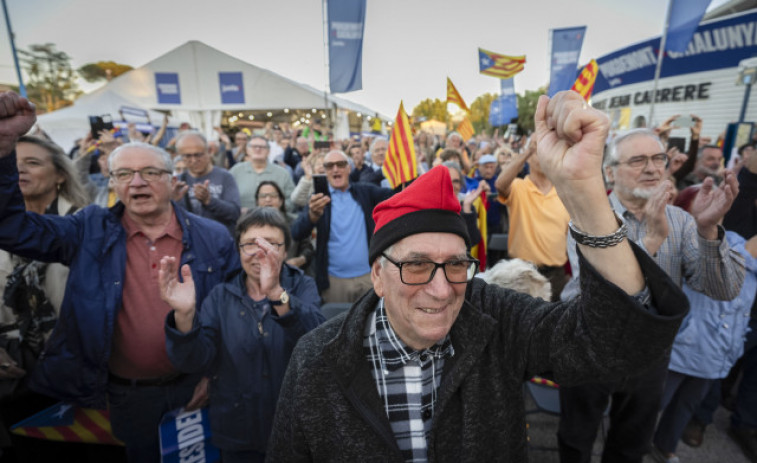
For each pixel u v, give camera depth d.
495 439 0.87
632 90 11.12
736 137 5.94
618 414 1.93
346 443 0.88
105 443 1.86
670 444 2.25
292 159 7.53
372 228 3.27
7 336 1.83
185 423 1.68
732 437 2.52
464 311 0.92
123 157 1.67
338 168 3.19
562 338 0.77
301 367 0.93
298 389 0.92
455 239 0.83
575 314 0.75
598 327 0.68
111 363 1.77
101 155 3.62
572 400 1.90
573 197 0.64
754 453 2.35
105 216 1.74
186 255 1.83
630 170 1.91
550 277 3.20
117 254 1.70
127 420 1.79
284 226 1.74
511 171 3.32
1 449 1.91
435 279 0.81
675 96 9.76
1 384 1.82
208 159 3.60
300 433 0.93
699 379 2.12
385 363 0.95
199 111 10.83
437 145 9.27
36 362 1.87
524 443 0.93
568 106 0.62
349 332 0.92
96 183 3.41
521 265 1.80
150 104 10.16
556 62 7.05
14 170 1.29
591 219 0.65
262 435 1.57
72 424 1.79
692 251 1.77
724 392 2.89
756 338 2.33
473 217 2.83
